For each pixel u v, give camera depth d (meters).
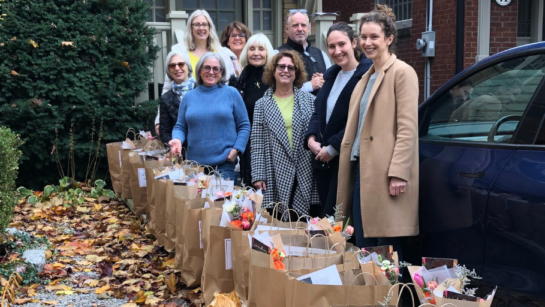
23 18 6.70
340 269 2.63
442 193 3.19
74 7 6.91
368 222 3.34
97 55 6.85
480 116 3.21
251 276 2.83
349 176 3.67
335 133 3.98
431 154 3.42
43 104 6.52
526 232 2.63
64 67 6.64
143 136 6.36
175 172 4.51
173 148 4.79
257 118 4.59
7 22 6.55
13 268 4.08
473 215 2.94
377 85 3.36
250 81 5.21
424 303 2.17
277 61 4.50
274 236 2.83
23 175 7.17
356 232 3.59
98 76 6.87
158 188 4.57
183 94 5.52
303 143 4.39
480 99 3.27
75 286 4.12
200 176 4.27
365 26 3.40
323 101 4.23
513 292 2.68
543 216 2.55
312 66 5.65
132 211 6.25
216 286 3.39
